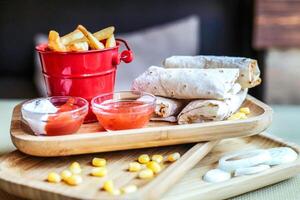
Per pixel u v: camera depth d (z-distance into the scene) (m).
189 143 0.84
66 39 0.87
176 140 0.81
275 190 0.79
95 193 0.68
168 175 0.70
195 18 2.39
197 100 0.87
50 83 0.89
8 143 0.98
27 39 2.48
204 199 0.72
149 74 0.95
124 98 0.92
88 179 0.74
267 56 2.36
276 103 2.39
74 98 0.85
